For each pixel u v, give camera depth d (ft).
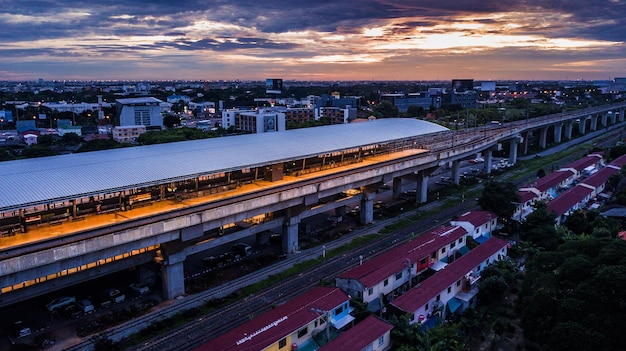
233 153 259.80
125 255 203.10
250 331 158.51
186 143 279.28
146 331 184.14
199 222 214.90
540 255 188.03
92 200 219.61
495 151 620.08
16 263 162.09
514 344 179.11
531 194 330.75
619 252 160.56
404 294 189.06
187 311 199.11
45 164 211.82
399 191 390.83
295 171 301.22
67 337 181.06
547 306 157.99
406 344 164.66
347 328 177.37
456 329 179.52
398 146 384.47
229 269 245.45
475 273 219.61
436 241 242.17
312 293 189.37
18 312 201.16
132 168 215.72
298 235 293.23
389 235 297.74
